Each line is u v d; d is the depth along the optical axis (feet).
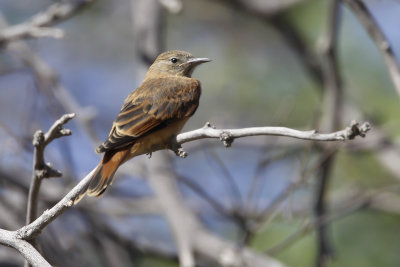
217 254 39.17
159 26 45.68
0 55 55.11
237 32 56.49
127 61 58.80
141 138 28.37
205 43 56.65
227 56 55.47
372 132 46.16
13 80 56.44
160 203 40.04
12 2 55.88
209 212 47.14
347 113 47.73
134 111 29.71
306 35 51.06
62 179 41.29
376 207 44.21
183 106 31.32
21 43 43.42
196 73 54.60
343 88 45.16
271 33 55.72
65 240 39.93
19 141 36.99
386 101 48.83
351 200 42.78
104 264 44.27
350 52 50.26
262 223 36.01
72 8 40.65
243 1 51.34
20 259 42.29
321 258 37.17
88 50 58.75
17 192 43.52
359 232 43.60
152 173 40.19
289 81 53.57
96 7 57.72
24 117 39.04
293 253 41.39
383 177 48.24
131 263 44.27
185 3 56.44
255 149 52.31
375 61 50.01
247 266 37.01
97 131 56.44
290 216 34.91
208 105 53.83
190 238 38.78
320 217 37.27
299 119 49.78
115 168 26.11
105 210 45.14
